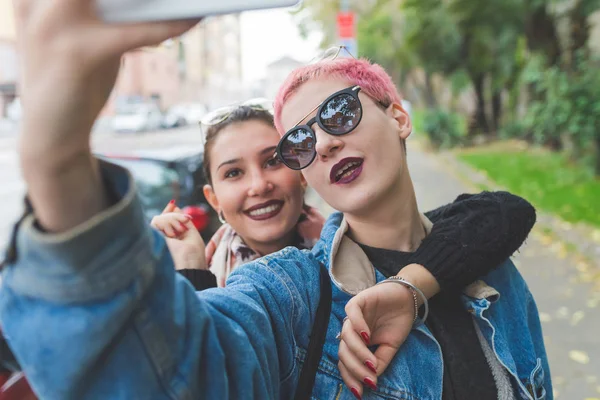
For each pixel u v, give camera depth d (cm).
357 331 99
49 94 54
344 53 119
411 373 105
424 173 1523
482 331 115
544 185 1098
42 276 60
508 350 115
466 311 117
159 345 67
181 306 70
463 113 3155
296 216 169
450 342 111
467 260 110
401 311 105
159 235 70
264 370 86
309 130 112
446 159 1803
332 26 1923
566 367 403
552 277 602
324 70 113
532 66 1246
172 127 3797
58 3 53
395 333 104
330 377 104
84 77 55
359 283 112
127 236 62
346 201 112
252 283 98
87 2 54
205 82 6322
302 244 180
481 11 1547
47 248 58
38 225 61
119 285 62
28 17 55
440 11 1770
